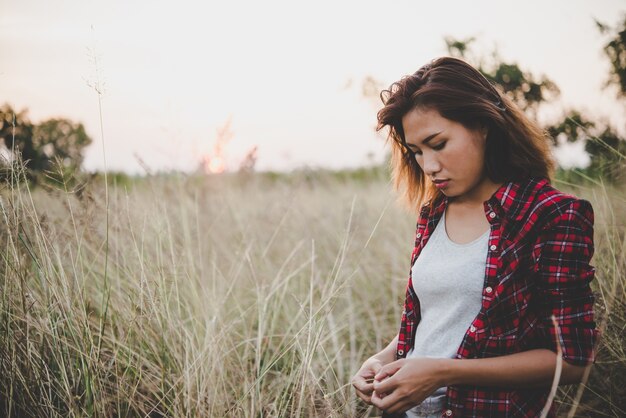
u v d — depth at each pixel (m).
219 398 2.02
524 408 1.19
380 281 3.46
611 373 2.06
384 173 5.88
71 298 2.05
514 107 1.31
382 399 1.18
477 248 1.26
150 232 2.79
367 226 4.04
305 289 3.20
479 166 1.27
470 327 1.22
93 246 2.56
